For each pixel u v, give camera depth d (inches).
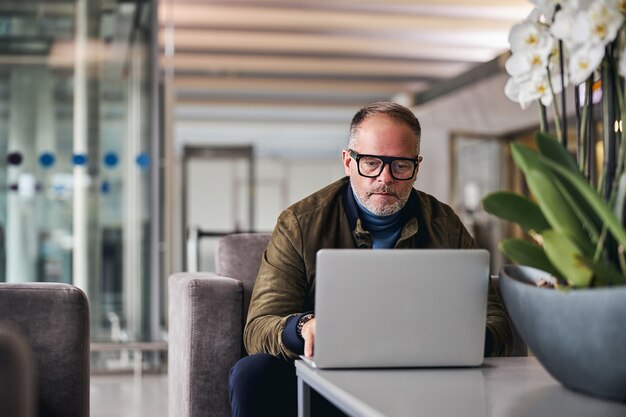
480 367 59.5
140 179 220.7
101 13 220.8
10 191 212.5
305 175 825.5
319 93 580.4
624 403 46.7
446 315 57.8
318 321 56.7
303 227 80.9
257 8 372.5
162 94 245.0
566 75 52.6
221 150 562.9
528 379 54.6
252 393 76.8
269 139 775.7
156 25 223.8
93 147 218.1
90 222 216.7
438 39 425.4
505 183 366.3
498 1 357.4
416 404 46.3
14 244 212.1
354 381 53.2
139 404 172.4
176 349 94.5
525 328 49.2
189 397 88.0
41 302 74.5
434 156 431.8
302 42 438.0
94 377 210.7
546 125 54.0
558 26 49.8
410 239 81.2
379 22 395.5
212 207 786.8
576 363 46.6
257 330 76.5
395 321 57.2
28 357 45.9
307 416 61.1
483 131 378.9
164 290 245.4
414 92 542.6
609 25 47.2
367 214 80.3
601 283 45.6
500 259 360.5
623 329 43.2
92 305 216.1
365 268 56.6
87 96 218.5
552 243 45.3
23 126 214.2
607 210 42.3
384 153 76.0
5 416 43.9
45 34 217.5
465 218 382.0
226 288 89.2
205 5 365.4
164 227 233.6
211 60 479.5
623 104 49.6
